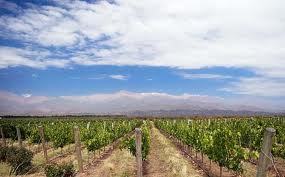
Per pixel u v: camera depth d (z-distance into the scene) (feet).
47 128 94.53
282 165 53.26
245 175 44.14
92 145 65.98
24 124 145.18
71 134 83.15
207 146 49.70
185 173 44.55
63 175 42.45
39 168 50.29
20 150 50.24
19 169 47.42
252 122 102.63
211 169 51.29
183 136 82.74
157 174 47.57
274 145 52.54
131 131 159.84
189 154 70.85
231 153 41.88
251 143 63.93
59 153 73.31
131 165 55.21
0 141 108.99
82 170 48.34
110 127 106.11
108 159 60.34
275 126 81.61
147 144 56.85
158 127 189.88
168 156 61.87
